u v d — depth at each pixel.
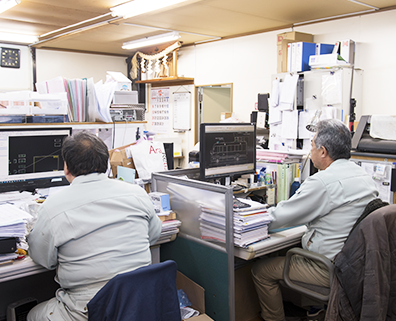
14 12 4.21
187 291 1.98
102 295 1.26
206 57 5.64
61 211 1.38
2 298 2.03
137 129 2.76
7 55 5.90
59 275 1.43
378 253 1.50
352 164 1.81
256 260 2.24
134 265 1.46
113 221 1.43
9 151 2.01
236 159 2.42
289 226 1.86
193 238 1.96
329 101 3.53
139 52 6.43
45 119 2.21
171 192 2.08
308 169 2.63
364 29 3.82
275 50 4.69
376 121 2.37
